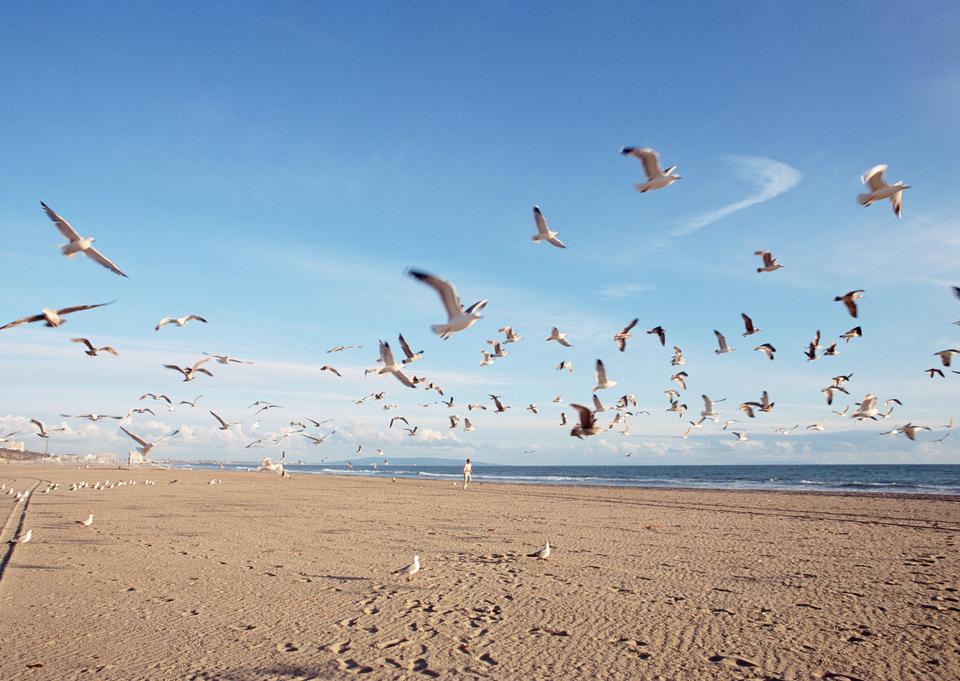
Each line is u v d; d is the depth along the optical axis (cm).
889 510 2864
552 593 1242
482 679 802
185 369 2244
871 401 2688
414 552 1712
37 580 1357
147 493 3809
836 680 787
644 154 1548
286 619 1069
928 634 964
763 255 2034
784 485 5941
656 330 2647
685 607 1135
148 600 1192
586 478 8831
